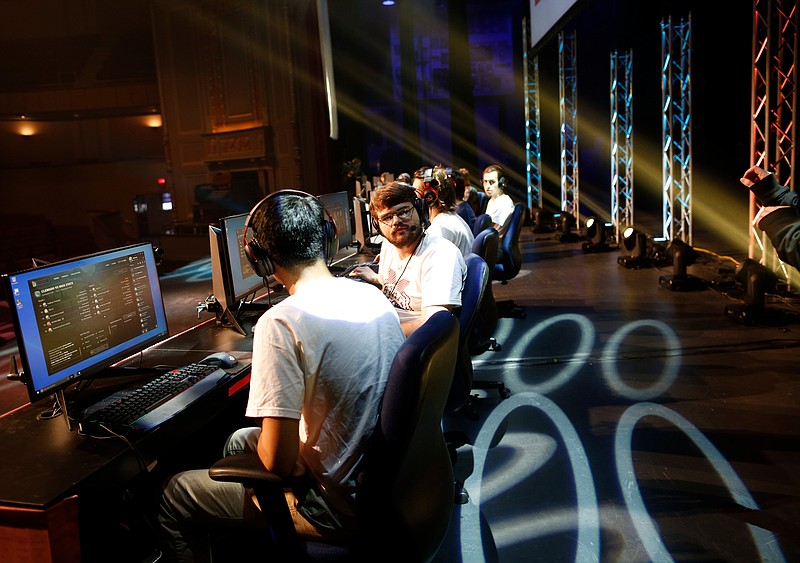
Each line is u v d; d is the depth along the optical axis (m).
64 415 1.88
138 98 16.34
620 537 2.23
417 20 15.16
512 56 15.20
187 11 13.16
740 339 4.35
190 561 1.77
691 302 5.48
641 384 3.65
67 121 17.52
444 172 3.30
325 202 4.70
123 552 2.02
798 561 2.05
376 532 1.44
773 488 2.48
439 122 15.70
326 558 1.49
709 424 3.07
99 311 2.05
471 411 3.32
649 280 6.52
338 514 1.47
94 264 2.04
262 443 1.39
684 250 5.98
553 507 2.44
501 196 5.39
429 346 1.40
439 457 1.59
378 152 15.30
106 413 1.86
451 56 14.98
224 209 12.40
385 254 2.77
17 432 1.84
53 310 1.87
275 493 1.51
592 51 13.27
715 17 9.95
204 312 3.50
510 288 6.57
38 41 16.69
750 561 2.06
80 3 16.22
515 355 4.34
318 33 11.14
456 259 2.51
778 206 3.56
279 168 12.23
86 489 1.57
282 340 1.37
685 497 2.46
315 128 11.47
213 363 2.27
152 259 2.30
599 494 2.51
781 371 3.71
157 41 13.91
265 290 3.73
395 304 2.59
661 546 2.16
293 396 1.36
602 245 8.59
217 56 12.83
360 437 1.44
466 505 2.49
